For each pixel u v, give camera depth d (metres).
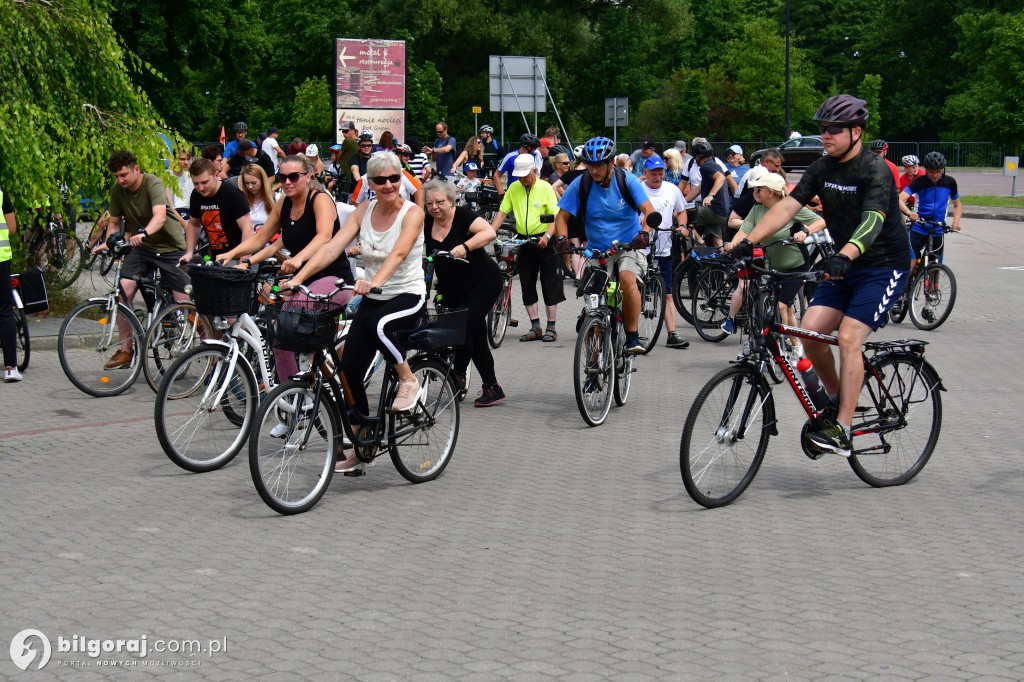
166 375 6.69
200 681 3.95
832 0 82.69
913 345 6.59
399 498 6.34
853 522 5.87
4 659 4.14
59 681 3.96
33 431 7.89
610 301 8.36
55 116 12.12
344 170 20.09
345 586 4.90
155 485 6.57
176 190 13.18
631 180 8.34
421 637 4.33
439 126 21.50
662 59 74.88
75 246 13.97
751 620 4.50
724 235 14.25
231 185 8.75
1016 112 39.28
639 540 5.55
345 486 6.61
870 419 6.53
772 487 6.59
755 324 6.40
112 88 12.92
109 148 12.49
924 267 12.82
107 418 8.32
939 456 7.32
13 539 5.53
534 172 11.62
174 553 5.34
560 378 10.01
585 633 4.37
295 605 4.67
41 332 11.33
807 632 4.38
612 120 26.19
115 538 5.56
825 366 6.41
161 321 9.09
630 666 4.06
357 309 6.43
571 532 5.68
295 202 7.14
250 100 59.22
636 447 7.57
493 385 8.85
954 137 57.56
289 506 5.98
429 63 53.47
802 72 59.69
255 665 4.08
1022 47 39.00
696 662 4.09
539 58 23.48
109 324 9.04
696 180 16.91
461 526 5.79
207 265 6.71
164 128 13.27
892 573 5.07
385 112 29.05
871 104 56.50
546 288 11.93
